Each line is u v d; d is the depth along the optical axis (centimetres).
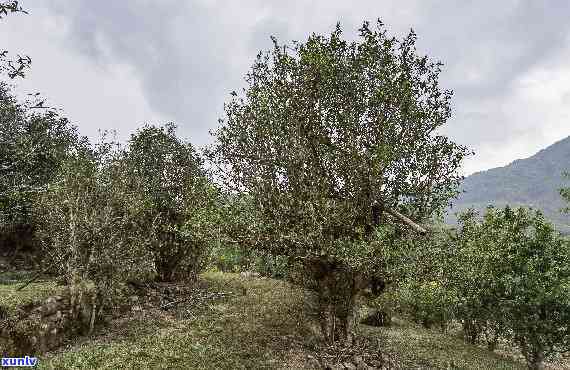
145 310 1725
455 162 1461
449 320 2588
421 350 1817
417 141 1462
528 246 1891
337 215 1371
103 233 1503
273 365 1298
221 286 2367
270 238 1379
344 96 1449
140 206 1697
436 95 1495
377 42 1457
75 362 1152
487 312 2047
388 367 1395
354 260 1273
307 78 1427
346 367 1326
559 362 2370
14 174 1303
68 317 1388
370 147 1420
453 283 1856
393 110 1439
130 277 1712
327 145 1449
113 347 1296
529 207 2006
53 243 1595
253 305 2006
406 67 1480
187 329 1553
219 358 1299
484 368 1680
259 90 1489
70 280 1419
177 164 2109
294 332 1648
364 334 1944
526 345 1914
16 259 2052
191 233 1522
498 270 1911
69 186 1510
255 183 1444
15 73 880
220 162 1505
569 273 1802
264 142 1470
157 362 1212
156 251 2008
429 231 1451
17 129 1399
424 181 1469
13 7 832
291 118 1446
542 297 1761
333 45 1455
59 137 2300
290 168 1443
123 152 1714
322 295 1555
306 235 1358
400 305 2625
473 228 1606
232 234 1412
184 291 2066
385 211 1455
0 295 1304
